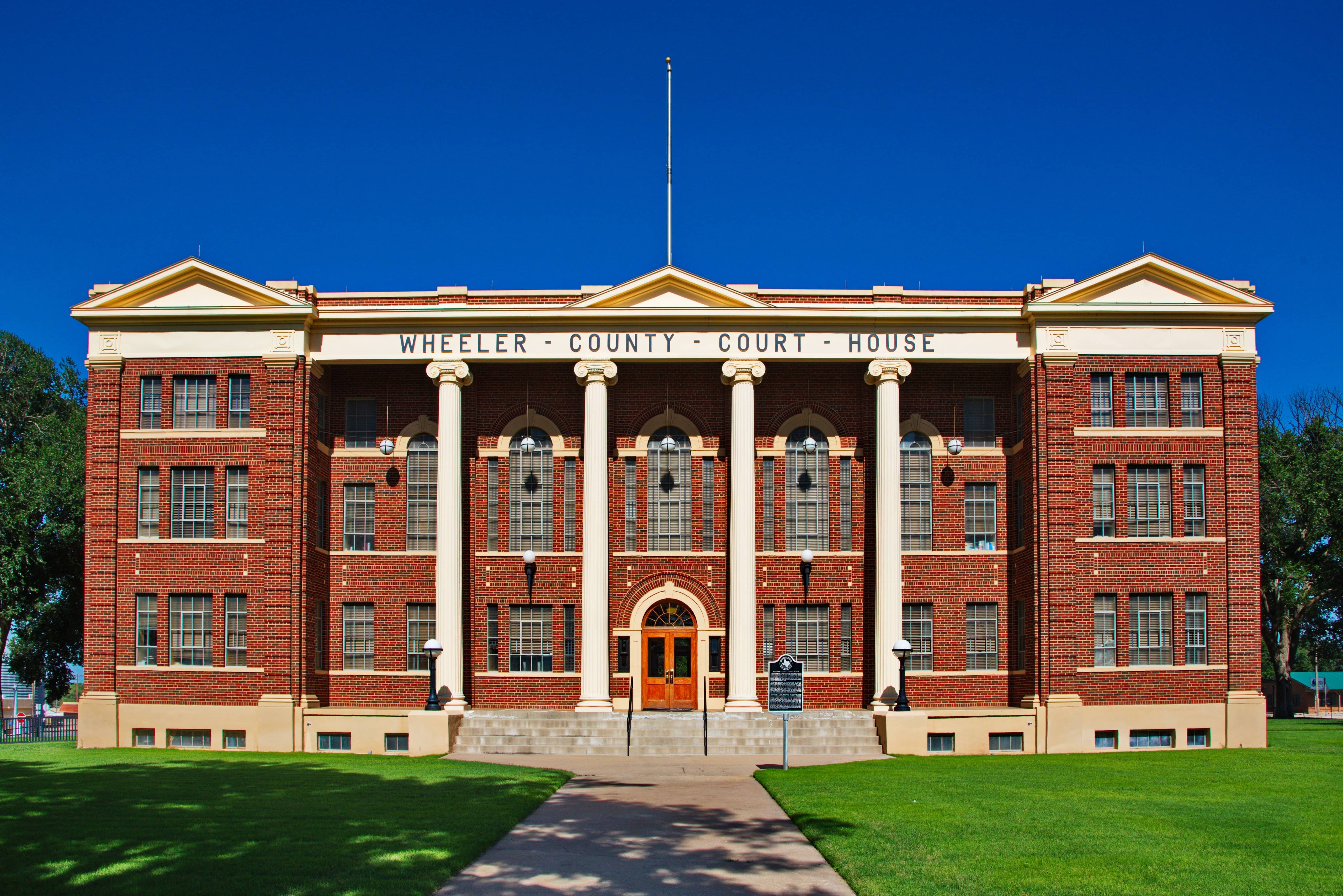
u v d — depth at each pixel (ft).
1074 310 121.90
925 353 124.26
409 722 114.62
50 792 75.20
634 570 128.16
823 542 128.98
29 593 166.71
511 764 101.96
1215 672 119.03
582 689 122.11
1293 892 48.24
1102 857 54.80
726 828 65.41
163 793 75.56
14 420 208.23
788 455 130.11
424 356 124.47
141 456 122.52
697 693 126.82
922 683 125.90
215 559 120.78
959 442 127.44
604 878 51.60
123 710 119.44
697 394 130.41
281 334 122.62
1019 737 117.19
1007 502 128.88
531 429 130.41
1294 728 146.92
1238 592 119.85
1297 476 194.18
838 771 93.86
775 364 128.36
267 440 120.88
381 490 129.39
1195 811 69.77
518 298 128.06
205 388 123.44
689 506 129.18
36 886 46.78
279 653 118.01
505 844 59.57
